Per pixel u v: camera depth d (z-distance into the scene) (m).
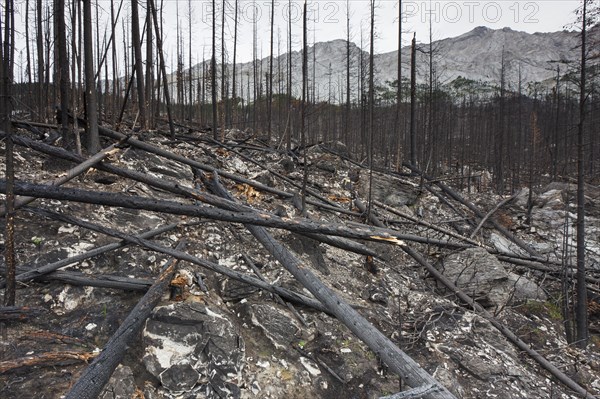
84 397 3.42
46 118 11.54
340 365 5.56
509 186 25.80
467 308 8.23
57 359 4.21
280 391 4.99
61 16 7.68
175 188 6.20
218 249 7.16
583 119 8.71
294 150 15.85
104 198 5.06
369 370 5.64
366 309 6.95
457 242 10.35
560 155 27.59
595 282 9.90
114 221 6.84
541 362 6.91
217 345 5.00
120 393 4.16
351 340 5.99
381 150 27.47
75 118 7.93
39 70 11.57
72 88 8.81
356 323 5.06
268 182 11.31
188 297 5.56
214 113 14.23
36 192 4.88
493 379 6.09
